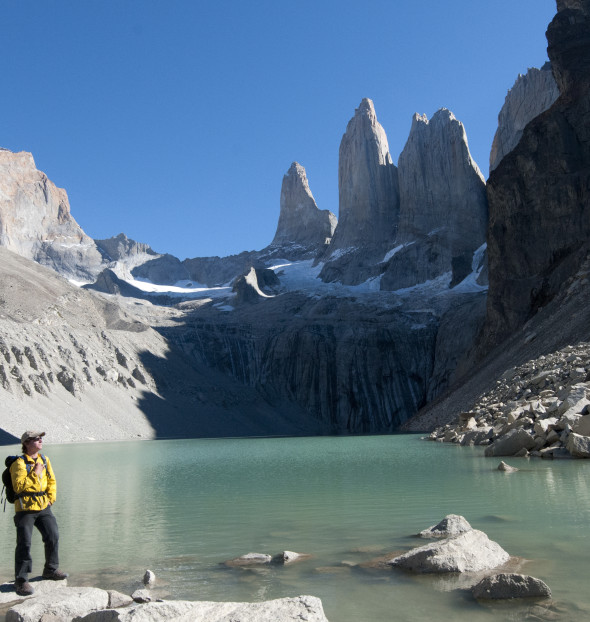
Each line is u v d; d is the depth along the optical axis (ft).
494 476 51.37
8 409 193.67
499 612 18.94
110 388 260.01
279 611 17.92
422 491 44.75
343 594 21.29
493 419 108.17
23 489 24.64
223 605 18.57
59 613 20.16
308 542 29.89
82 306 327.88
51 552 25.16
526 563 23.99
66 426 208.54
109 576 25.04
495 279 282.36
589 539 27.48
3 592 23.71
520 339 211.20
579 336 146.30
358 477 56.75
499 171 291.38
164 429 254.88
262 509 40.14
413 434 185.68
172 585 23.26
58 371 239.71
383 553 27.02
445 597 20.62
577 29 290.56
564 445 65.92
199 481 59.06
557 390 95.45
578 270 230.27
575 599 19.75
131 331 337.93
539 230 270.05
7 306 277.03
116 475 67.15
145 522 36.73
